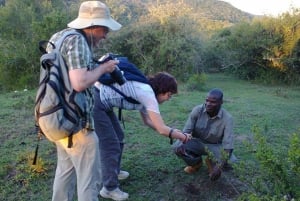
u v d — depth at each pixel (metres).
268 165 2.85
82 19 2.91
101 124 3.70
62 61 2.78
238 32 15.74
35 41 14.02
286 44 14.45
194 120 4.26
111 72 3.08
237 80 15.56
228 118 4.14
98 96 3.62
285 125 7.09
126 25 15.86
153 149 5.34
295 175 2.93
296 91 12.45
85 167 3.02
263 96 10.91
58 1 17.72
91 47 2.96
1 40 14.65
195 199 4.04
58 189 3.26
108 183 3.87
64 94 2.79
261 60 15.28
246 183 4.25
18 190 4.23
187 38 15.01
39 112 2.80
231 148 4.12
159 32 15.16
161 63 14.91
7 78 14.34
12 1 15.34
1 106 8.29
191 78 12.42
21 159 4.88
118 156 3.89
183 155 4.27
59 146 3.17
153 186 4.27
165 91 3.61
